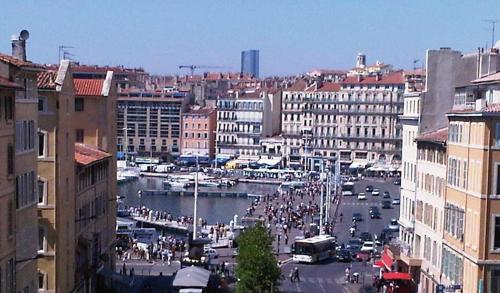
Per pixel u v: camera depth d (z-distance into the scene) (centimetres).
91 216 12412
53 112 9875
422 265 13000
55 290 9988
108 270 13475
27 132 8481
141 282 14088
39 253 9938
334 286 14138
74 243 11044
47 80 9988
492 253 9781
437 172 12206
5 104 7456
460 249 10562
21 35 10056
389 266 14188
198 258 15338
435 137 12375
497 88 10619
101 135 13662
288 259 17212
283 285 14138
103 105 13625
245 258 12131
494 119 9706
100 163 13075
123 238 18700
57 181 9950
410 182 14288
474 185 10062
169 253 16738
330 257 17212
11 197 7650
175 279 12188
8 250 7556
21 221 8212
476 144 10062
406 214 14600
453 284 10531
